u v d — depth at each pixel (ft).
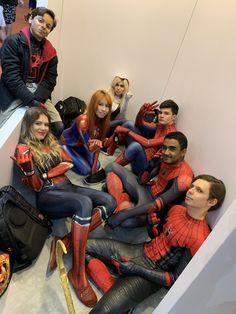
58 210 5.37
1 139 5.02
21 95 5.80
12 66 5.69
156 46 7.04
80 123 6.56
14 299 4.53
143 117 7.36
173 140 5.49
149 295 4.80
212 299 3.24
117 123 7.82
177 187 5.60
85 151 6.97
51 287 4.82
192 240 4.55
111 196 5.58
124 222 5.86
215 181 4.57
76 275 4.81
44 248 5.36
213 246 2.96
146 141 6.84
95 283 5.01
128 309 4.54
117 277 5.15
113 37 7.41
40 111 5.36
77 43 7.78
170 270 4.91
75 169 7.02
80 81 8.39
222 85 5.48
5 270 4.42
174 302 3.59
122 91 7.66
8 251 4.63
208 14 5.89
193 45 6.34
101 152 7.93
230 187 4.74
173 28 6.63
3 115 5.72
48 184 5.51
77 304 4.67
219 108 5.51
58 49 7.82
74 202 5.12
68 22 7.46
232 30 5.32
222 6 5.55
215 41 5.75
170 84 7.15
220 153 5.30
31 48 5.79
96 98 6.32
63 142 6.97
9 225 4.60
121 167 6.60
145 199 6.24
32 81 6.23
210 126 5.74
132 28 7.13
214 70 5.75
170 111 6.55
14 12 8.34
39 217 5.28
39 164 5.39
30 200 5.92
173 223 4.82
